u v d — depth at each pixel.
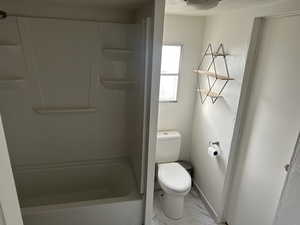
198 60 2.76
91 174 2.47
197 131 2.88
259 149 1.87
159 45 1.45
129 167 2.35
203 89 2.65
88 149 2.45
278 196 1.68
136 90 1.95
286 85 1.57
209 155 2.57
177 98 2.88
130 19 2.10
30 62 1.98
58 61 2.04
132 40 2.04
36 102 2.12
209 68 2.51
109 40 2.10
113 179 2.51
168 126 2.98
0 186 0.62
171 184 2.36
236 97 2.02
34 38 1.92
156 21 1.40
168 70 2.79
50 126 2.25
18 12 1.85
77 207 1.73
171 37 2.61
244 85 1.94
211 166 2.54
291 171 1.37
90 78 2.18
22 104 2.10
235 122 2.06
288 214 1.38
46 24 1.92
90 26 2.01
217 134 2.38
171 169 2.63
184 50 2.69
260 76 1.83
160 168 2.65
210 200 2.61
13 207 0.69
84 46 2.06
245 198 2.08
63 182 2.42
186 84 2.84
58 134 2.30
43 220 1.68
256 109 1.89
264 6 1.64
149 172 1.77
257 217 1.93
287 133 1.58
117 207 1.82
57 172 2.37
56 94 2.14
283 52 1.58
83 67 2.12
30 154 2.29
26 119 2.16
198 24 2.62
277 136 1.67
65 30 1.97
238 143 2.14
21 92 2.06
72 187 2.46
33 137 2.24
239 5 1.71
